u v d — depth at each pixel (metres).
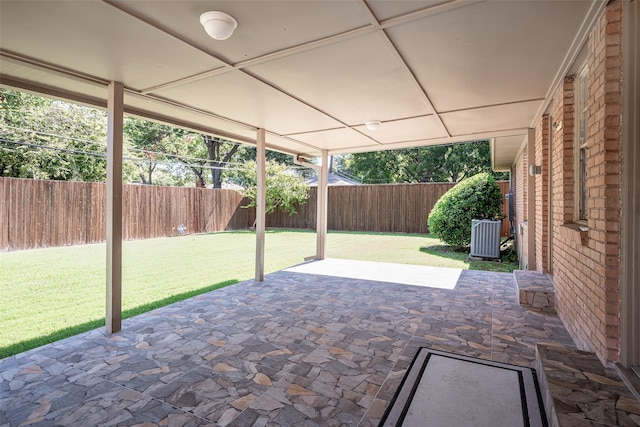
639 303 2.15
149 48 2.93
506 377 2.68
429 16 2.42
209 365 2.92
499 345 3.29
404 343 3.35
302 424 2.14
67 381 2.65
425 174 20.53
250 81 3.70
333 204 15.86
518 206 9.79
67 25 2.55
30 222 8.95
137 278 6.43
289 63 3.23
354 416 2.22
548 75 3.50
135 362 2.97
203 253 9.38
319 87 3.88
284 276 6.36
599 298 2.45
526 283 4.75
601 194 2.37
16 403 2.36
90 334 3.59
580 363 2.36
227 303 4.67
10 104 10.77
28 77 3.55
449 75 3.52
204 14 2.37
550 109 4.68
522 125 5.64
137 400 2.40
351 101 4.38
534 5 2.27
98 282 5.98
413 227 14.30
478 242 8.80
